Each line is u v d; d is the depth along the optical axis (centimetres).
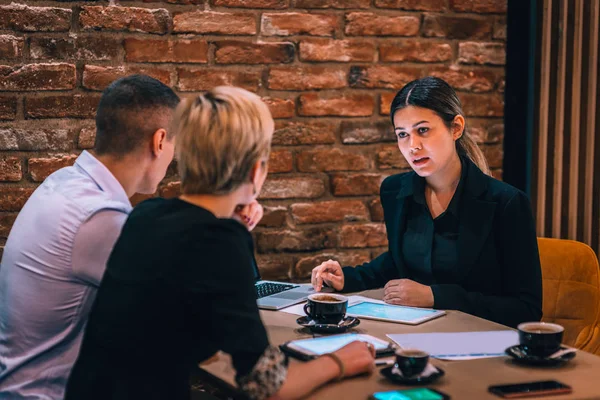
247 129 129
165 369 125
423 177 209
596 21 289
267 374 122
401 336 159
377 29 284
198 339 127
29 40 249
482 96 299
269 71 274
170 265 124
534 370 138
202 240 124
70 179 165
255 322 124
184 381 127
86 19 253
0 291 163
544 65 295
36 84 251
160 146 172
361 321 175
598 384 130
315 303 165
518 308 186
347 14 280
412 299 187
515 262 193
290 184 280
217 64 268
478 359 145
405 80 289
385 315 177
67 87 254
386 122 289
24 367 156
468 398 124
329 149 283
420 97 195
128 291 126
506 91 302
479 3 294
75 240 153
